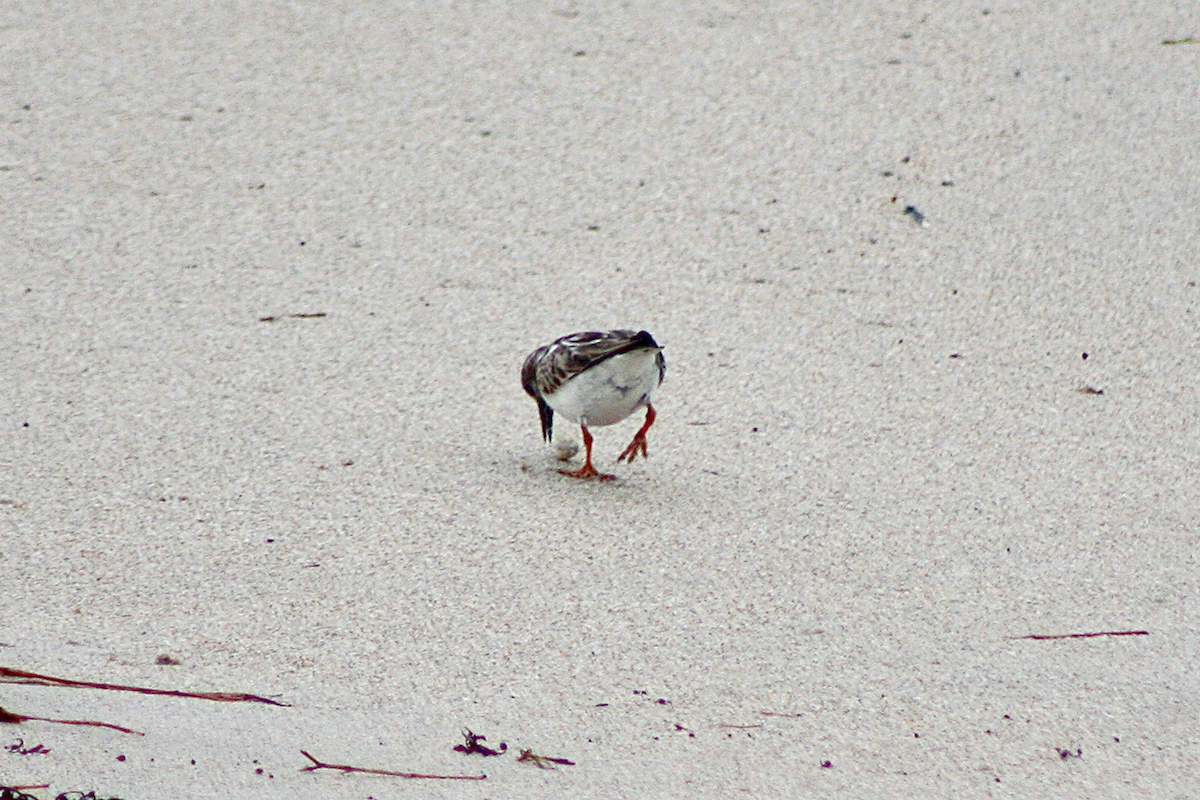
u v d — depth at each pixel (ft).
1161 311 49.24
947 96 65.10
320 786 22.41
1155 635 29.96
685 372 45.68
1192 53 68.08
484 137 62.75
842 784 23.72
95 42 71.36
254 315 49.03
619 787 23.18
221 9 75.51
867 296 50.98
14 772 21.93
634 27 73.10
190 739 23.77
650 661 28.32
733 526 35.47
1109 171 58.70
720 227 55.83
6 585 30.66
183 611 29.76
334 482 37.37
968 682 27.81
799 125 63.10
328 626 29.32
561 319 49.21
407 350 46.93
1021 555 33.96
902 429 41.70
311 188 58.70
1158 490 37.70
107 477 37.11
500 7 75.77
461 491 37.17
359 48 70.95
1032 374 45.34
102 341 46.65
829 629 30.04
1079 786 23.95
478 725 25.32
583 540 34.32
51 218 55.67
